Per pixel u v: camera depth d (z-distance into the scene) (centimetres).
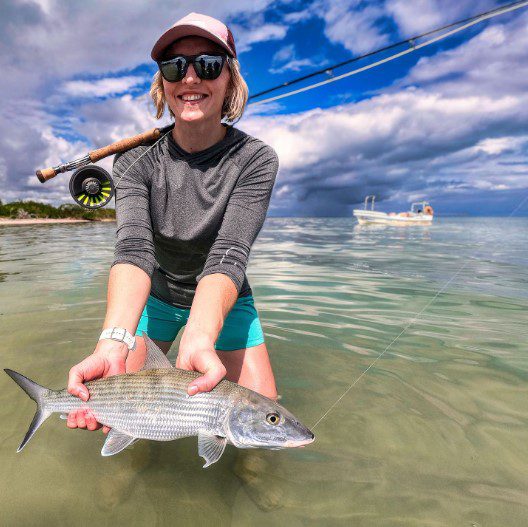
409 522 62
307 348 133
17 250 392
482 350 131
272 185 103
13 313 169
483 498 67
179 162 101
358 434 86
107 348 81
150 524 62
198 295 85
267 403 75
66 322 157
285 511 65
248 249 94
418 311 176
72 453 80
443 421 91
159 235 103
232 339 106
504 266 297
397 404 98
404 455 79
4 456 78
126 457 79
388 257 350
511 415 93
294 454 79
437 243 492
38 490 69
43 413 79
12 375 80
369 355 127
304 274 263
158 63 93
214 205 100
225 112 103
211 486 71
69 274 256
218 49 91
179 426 75
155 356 81
